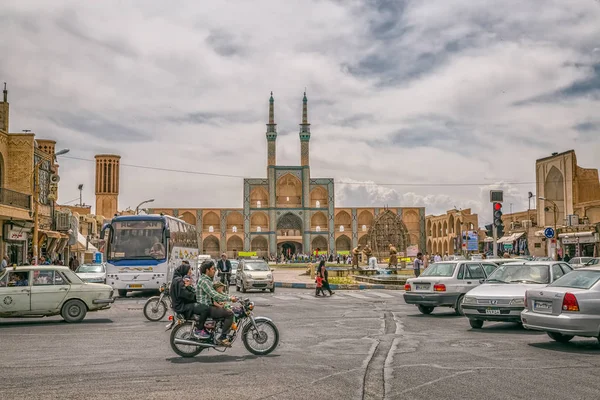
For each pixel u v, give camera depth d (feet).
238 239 315.37
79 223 170.50
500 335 41.60
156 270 80.38
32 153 113.50
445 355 32.83
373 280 116.98
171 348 36.22
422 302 56.44
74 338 41.16
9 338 41.37
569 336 38.27
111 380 26.55
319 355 33.19
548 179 184.24
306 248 303.27
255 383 25.76
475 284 56.49
